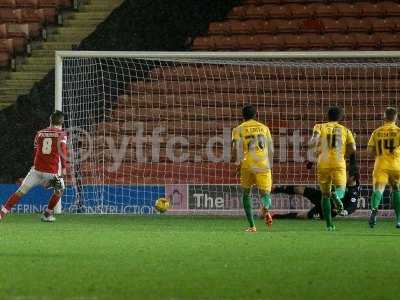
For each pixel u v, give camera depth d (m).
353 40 59.41
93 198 49.69
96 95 56.44
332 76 55.91
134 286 18.42
